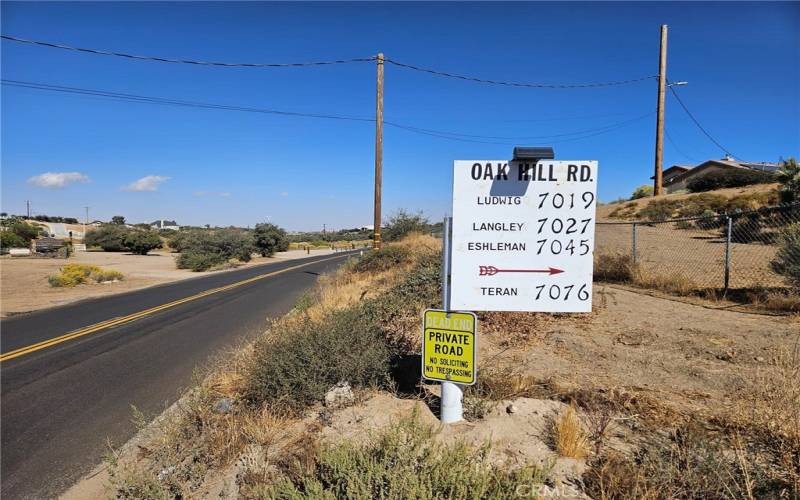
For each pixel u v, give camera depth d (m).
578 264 3.72
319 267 29.11
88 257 41.94
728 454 2.96
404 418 3.44
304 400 4.43
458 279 3.77
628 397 4.04
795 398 3.28
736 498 2.52
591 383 4.48
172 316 11.83
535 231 3.74
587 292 3.71
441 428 3.44
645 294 8.79
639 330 6.25
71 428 5.04
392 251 16.42
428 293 8.55
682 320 6.66
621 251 15.08
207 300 14.73
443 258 3.85
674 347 5.48
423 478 2.53
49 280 20.09
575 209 3.71
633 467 2.86
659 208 30.02
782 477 2.69
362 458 2.73
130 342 8.97
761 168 53.81
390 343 5.29
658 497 2.60
